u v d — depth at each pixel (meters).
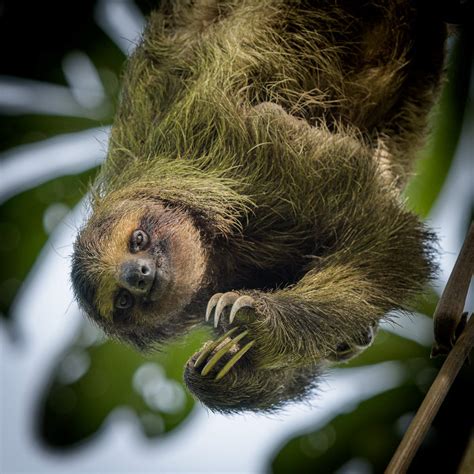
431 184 13.85
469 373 12.10
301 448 12.92
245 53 12.09
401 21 12.95
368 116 12.91
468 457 8.98
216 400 10.89
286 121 11.57
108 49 14.43
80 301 12.05
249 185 11.46
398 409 12.85
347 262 11.25
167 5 13.46
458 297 9.20
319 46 12.57
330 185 11.42
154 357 13.48
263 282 12.00
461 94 13.85
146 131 12.28
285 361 10.66
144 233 11.54
